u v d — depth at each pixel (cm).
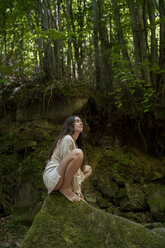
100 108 589
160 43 579
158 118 559
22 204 478
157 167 552
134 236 199
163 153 578
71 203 204
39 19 641
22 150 543
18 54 643
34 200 470
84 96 554
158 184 516
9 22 666
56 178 199
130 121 596
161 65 566
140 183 506
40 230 190
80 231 193
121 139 597
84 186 491
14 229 437
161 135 576
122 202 451
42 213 199
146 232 205
